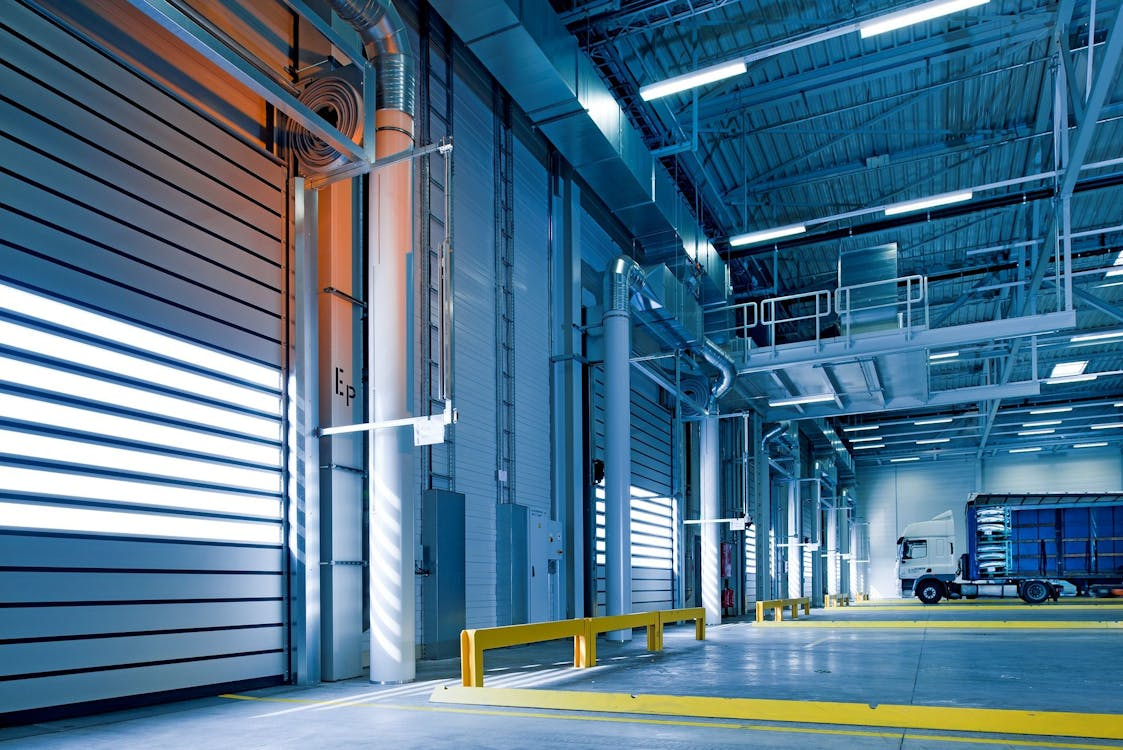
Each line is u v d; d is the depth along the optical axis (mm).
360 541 9812
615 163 16281
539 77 13508
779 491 34938
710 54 17281
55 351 6809
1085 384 39281
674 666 10891
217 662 8094
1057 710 7133
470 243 13898
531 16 12656
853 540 49688
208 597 8055
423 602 11750
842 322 20078
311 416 9352
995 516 32312
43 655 6496
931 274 27109
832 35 12461
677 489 22141
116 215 7469
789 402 24016
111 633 7055
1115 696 7934
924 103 19359
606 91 15562
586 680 9336
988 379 28812
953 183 22672
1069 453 47438
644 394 21766
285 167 9648
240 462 8625
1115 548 30531
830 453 40938
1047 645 13938
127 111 7691
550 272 16641
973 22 16609
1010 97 19141
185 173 8266
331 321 9766
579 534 16219
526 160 16172
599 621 11344
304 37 9961
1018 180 16562
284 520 9125
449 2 11719
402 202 9633
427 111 12898
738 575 28016
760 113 19438
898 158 20859
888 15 12102
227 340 8602
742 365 20594
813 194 23156
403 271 9555
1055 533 31375
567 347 16656
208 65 8844
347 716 6988
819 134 20359
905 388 22922
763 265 27188
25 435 6516
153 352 7711
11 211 6555
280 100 7574
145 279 7707
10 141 6602
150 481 7570
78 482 6895
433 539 11781
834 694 8062
